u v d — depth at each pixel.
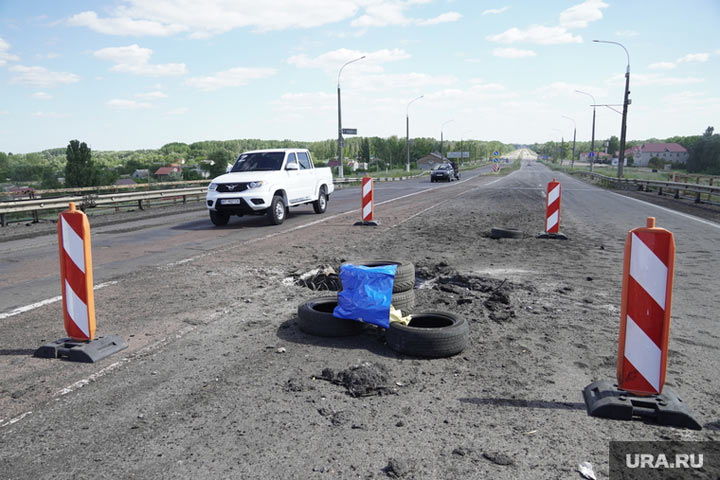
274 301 5.98
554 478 2.58
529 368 4.03
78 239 4.20
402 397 3.50
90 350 4.18
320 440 2.91
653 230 3.23
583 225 13.69
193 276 7.31
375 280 4.61
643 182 30.42
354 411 3.28
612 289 6.63
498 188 32.75
